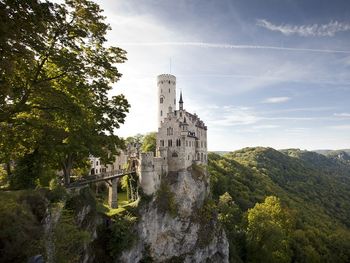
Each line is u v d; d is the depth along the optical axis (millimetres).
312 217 128750
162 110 92250
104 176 55625
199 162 87688
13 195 25359
